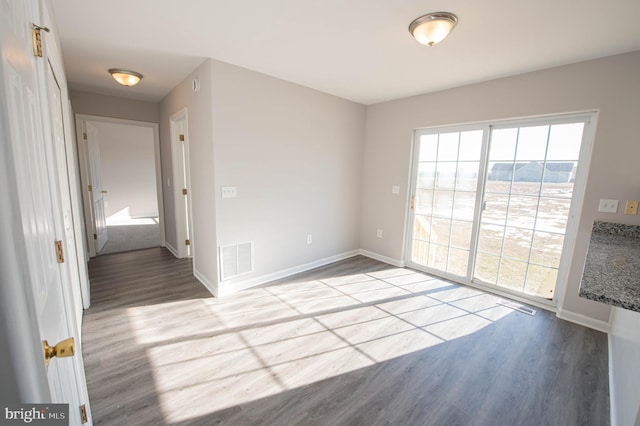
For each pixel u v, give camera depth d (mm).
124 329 2326
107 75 3119
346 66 2754
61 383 840
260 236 3227
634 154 2244
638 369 1292
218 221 2852
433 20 1836
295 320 2527
